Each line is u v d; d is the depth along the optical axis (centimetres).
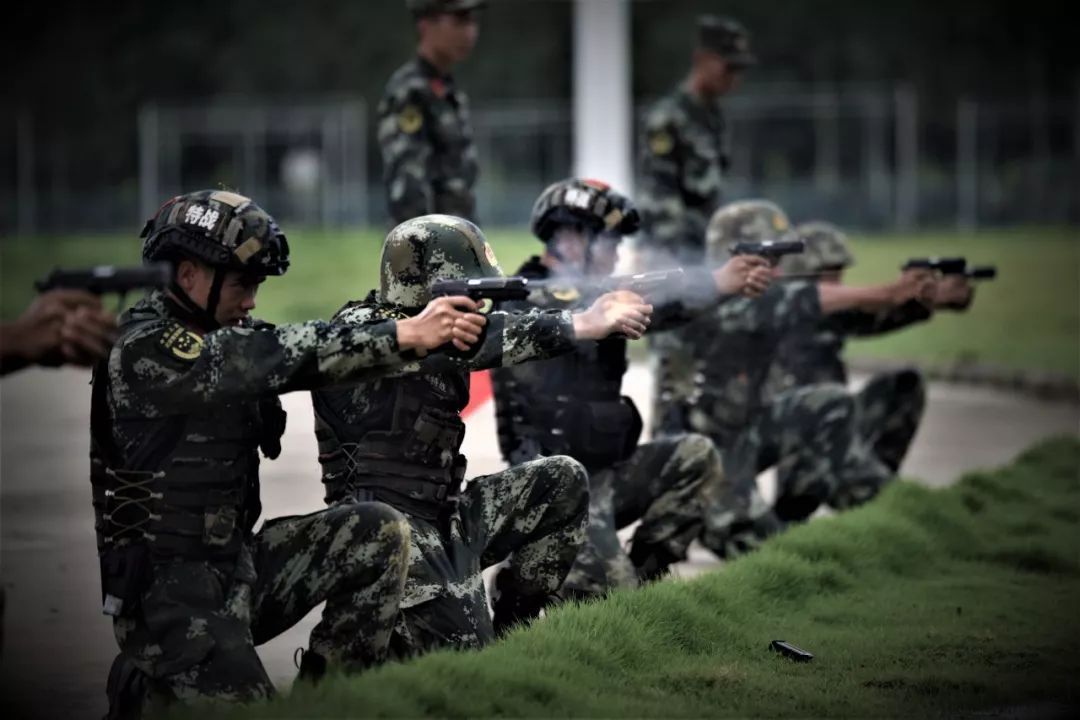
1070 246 6638
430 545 1119
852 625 1344
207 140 8550
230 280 990
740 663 1198
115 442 981
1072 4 9231
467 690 1002
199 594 979
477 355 1070
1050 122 8438
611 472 1387
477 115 7850
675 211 2141
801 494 1719
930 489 1761
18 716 1145
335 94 9256
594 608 1213
